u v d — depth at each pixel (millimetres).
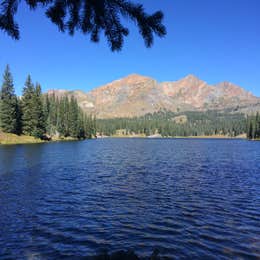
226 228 12305
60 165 33531
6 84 75875
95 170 30484
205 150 70125
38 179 23672
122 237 11102
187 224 12797
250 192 19734
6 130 75375
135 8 4367
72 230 11805
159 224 12758
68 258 9133
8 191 18938
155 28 4523
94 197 17844
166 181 24062
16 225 12297
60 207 15344
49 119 100750
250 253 9719
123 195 18500
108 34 4973
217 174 28406
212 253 9680
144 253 9641
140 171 30281
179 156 51281
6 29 4520
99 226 12367
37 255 9328
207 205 16203
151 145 99188
